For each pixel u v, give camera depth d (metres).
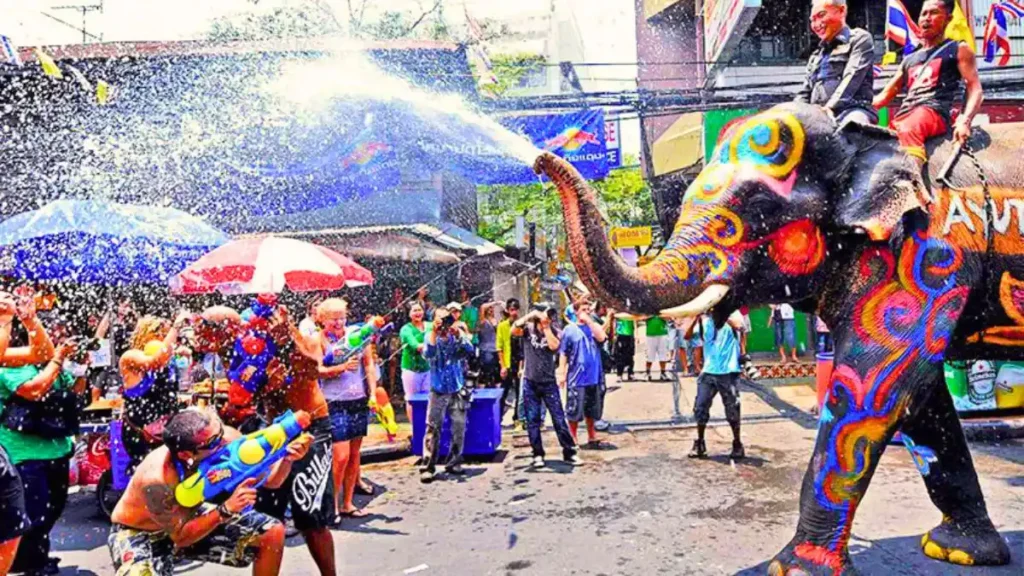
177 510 3.10
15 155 9.21
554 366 7.32
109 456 6.27
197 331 4.28
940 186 3.62
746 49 13.38
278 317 4.10
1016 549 4.30
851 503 3.55
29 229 5.76
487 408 7.68
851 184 3.52
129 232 6.01
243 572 4.60
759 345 15.87
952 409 4.11
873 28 12.85
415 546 4.95
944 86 3.80
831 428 3.59
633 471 6.86
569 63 10.11
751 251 3.53
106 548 5.20
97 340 7.26
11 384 4.36
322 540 3.98
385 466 7.46
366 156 10.12
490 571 4.43
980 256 3.58
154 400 5.18
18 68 8.73
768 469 6.73
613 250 3.33
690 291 3.46
